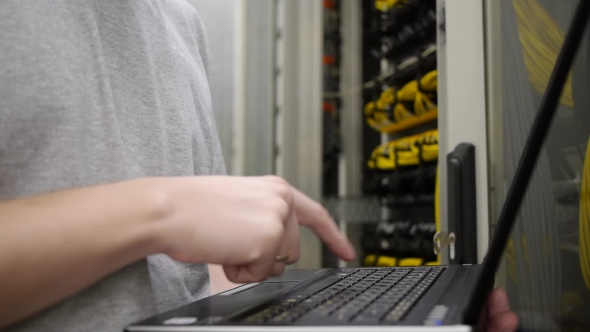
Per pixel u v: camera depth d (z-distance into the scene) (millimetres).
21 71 460
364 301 432
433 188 2416
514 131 1294
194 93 778
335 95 3219
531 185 1216
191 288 668
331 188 3145
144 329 350
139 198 410
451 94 1473
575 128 1104
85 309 469
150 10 691
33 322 450
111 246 385
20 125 457
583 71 1097
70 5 523
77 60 509
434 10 2438
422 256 2490
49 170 469
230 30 2908
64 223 381
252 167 2838
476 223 1358
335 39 3246
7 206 392
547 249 1167
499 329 612
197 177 459
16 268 363
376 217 3076
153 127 598
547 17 1188
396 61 2887
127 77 586
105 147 510
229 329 332
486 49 1368
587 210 1074
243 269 465
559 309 1137
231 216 428
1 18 464
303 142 2930
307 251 2857
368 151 3191
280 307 420
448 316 350
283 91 2916
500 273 1271
